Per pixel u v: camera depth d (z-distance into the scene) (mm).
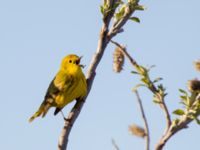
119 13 10125
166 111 7016
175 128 6828
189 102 7617
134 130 5734
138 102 5969
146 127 5715
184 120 7090
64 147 8688
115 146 5777
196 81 7465
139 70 8469
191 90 7477
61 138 8750
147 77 8211
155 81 8242
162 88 7859
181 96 7762
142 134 5691
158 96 7625
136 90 6586
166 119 6953
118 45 8914
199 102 7633
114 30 10156
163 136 6570
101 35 10234
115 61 8797
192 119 7254
